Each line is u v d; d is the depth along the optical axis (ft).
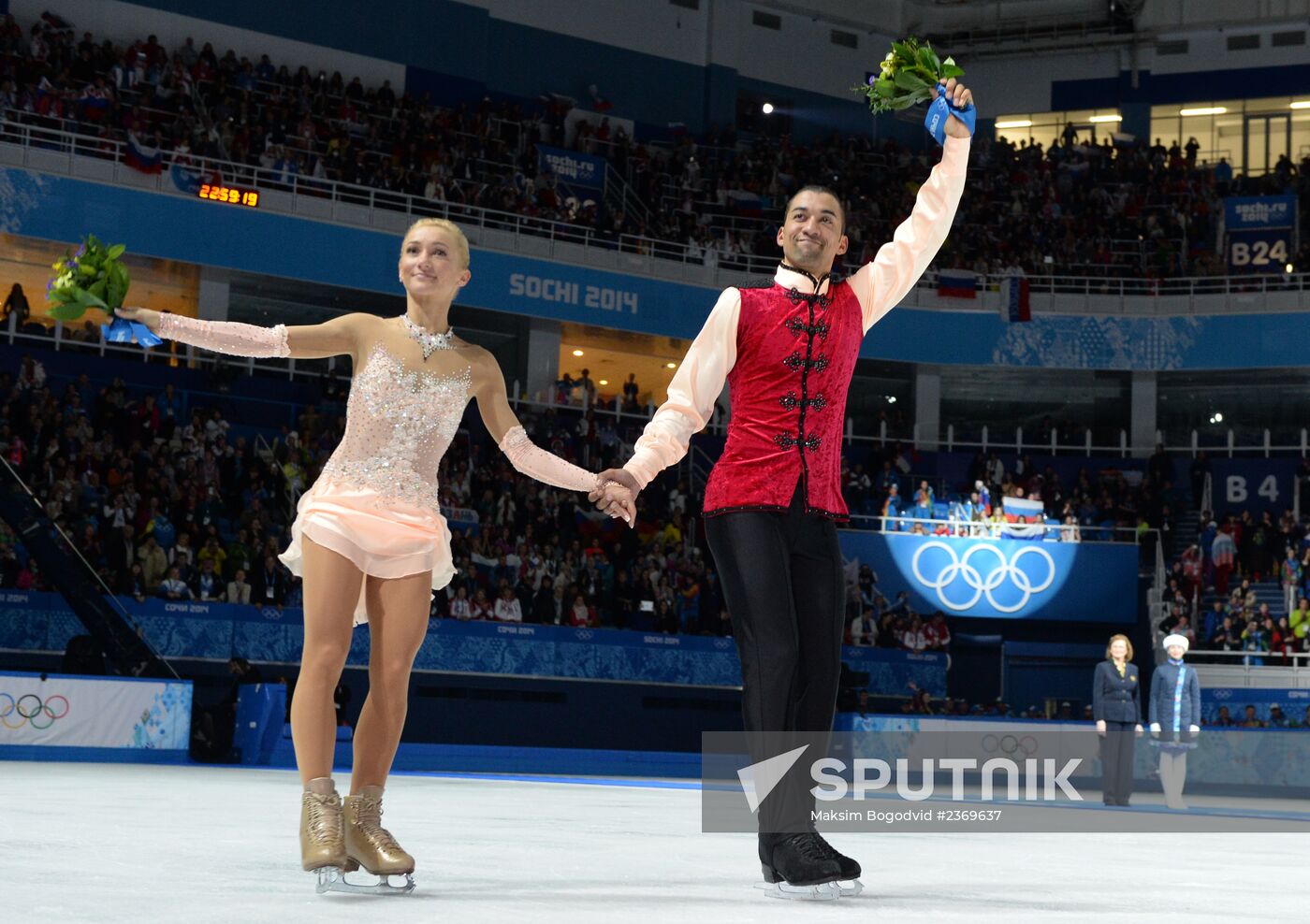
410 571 12.34
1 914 9.30
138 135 77.05
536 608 69.77
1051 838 23.63
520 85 103.55
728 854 16.74
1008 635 83.56
